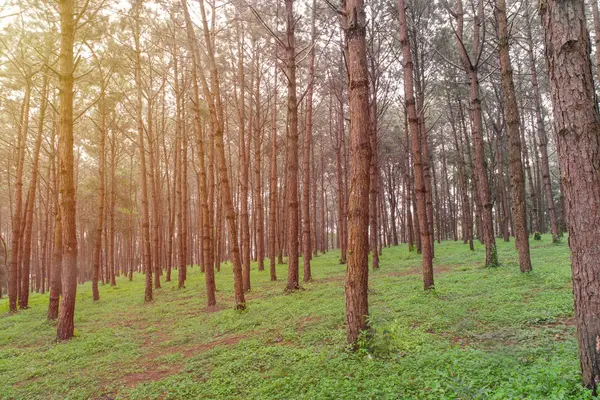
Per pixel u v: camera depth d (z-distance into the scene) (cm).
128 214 3738
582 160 366
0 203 3847
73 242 1120
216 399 544
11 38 1490
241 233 3027
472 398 404
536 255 1597
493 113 2912
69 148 1134
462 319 769
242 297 1205
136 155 3494
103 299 1980
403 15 1139
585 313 365
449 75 2372
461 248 2606
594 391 355
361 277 651
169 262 2630
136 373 745
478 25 1460
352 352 629
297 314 1021
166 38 1647
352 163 671
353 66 674
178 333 1049
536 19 2105
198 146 1541
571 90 373
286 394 514
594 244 359
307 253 1670
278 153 3192
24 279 1845
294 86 1430
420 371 518
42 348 1011
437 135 3566
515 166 1190
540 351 537
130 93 2155
